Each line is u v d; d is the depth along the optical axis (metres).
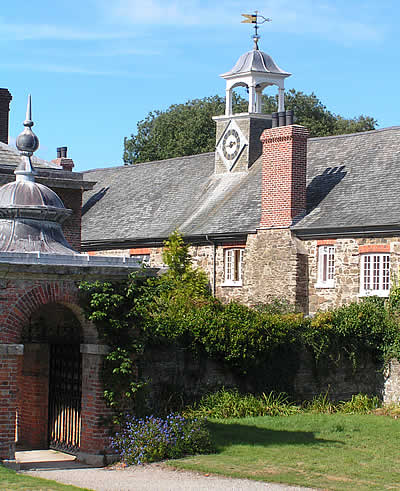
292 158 29.05
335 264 27.47
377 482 14.84
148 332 18.05
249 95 35.06
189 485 14.34
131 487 14.19
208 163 37.66
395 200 26.92
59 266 15.92
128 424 16.78
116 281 16.84
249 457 16.62
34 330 18.42
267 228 29.58
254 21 35.78
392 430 19.67
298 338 23.08
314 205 29.27
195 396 21.30
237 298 30.70
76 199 32.06
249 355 21.94
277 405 22.09
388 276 26.02
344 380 24.02
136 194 39.34
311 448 17.53
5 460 15.53
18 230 16.45
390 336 24.30
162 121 64.44
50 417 18.31
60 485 13.78
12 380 15.59
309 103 65.94
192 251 32.72
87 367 16.81
